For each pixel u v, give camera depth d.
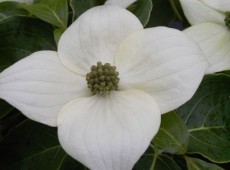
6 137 0.24
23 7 0.25
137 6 0.26
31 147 0.24
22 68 0.20
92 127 0.20
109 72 0.21
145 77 0.21
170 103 0.20
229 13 0.26
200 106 0.25
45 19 0.25
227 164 0.26
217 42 0.26
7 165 0.24
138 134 0.19
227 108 0.24
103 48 0.22
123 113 0.20
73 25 0.21
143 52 0.21
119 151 0.18
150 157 0.23
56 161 0.24
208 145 0.24
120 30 0.22
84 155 0.19
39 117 0.20
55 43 0.25
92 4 0.26
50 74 0.21
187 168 0.24
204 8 0.27
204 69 0.20
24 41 0.25
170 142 0.21
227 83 0.24
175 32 0.21
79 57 0.22
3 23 0.24
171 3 0.28
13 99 0.20
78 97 0.21
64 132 0.20
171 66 0.20
